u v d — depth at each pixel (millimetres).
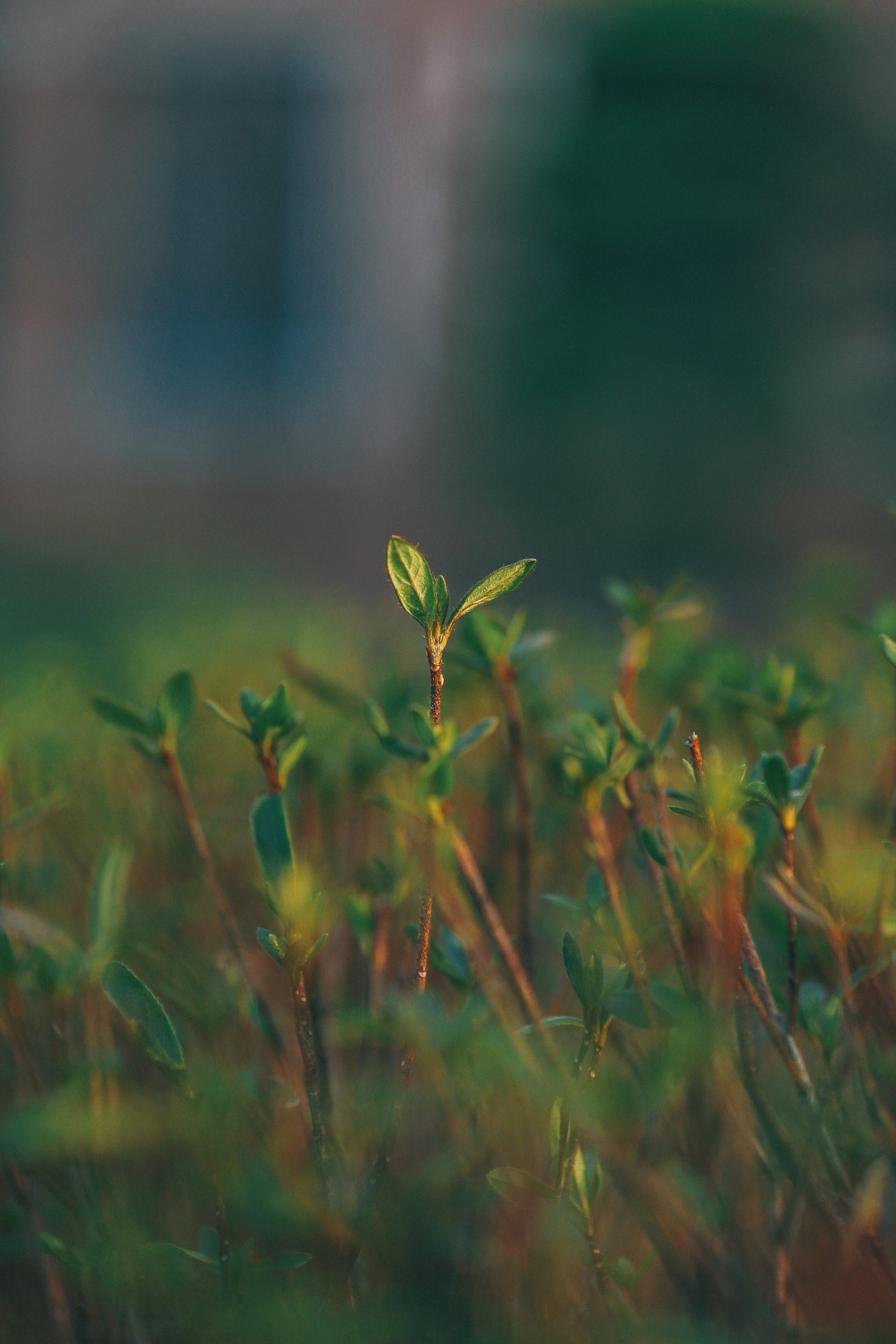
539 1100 1053
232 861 1264
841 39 8445
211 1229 1091
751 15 8367
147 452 11000
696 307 8508
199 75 10688
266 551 9414
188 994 1151
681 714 1290
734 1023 1067
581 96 9438
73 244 11047
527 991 1074
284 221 10711
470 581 7699
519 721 1159
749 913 1169
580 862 1224
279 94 10578
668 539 8172
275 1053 1113
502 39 9688
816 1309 1060
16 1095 1134
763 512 8234
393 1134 1059
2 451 11109
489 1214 1081
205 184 10859
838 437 8469
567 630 2105
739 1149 1083
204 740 1517
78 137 10930
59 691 1634
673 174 8414
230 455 10773
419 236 10078
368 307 10477
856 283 8500
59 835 1286
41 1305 1124
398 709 1235
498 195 9578
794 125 8445
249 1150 1100
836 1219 1054
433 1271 1081
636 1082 1082
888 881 1075
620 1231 1111
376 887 1173
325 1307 1043
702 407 8367
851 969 1107
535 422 8766
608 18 8883
